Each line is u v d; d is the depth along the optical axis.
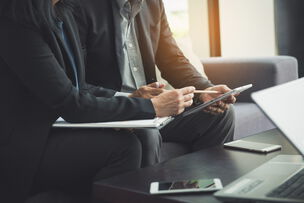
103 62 1.81
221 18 3.83
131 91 1.89
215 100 1.50
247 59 2.77
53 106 1.35
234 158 1.32
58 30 1.45
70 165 1.42
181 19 3.65
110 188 1.09
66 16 1.58
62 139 1.43
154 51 2.01
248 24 3.96
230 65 2.77
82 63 1.60
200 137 1.97
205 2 3.84
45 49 1.35
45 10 1.38
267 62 2.67
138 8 1.88
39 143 1.39
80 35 1.78
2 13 1.33
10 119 1.38
